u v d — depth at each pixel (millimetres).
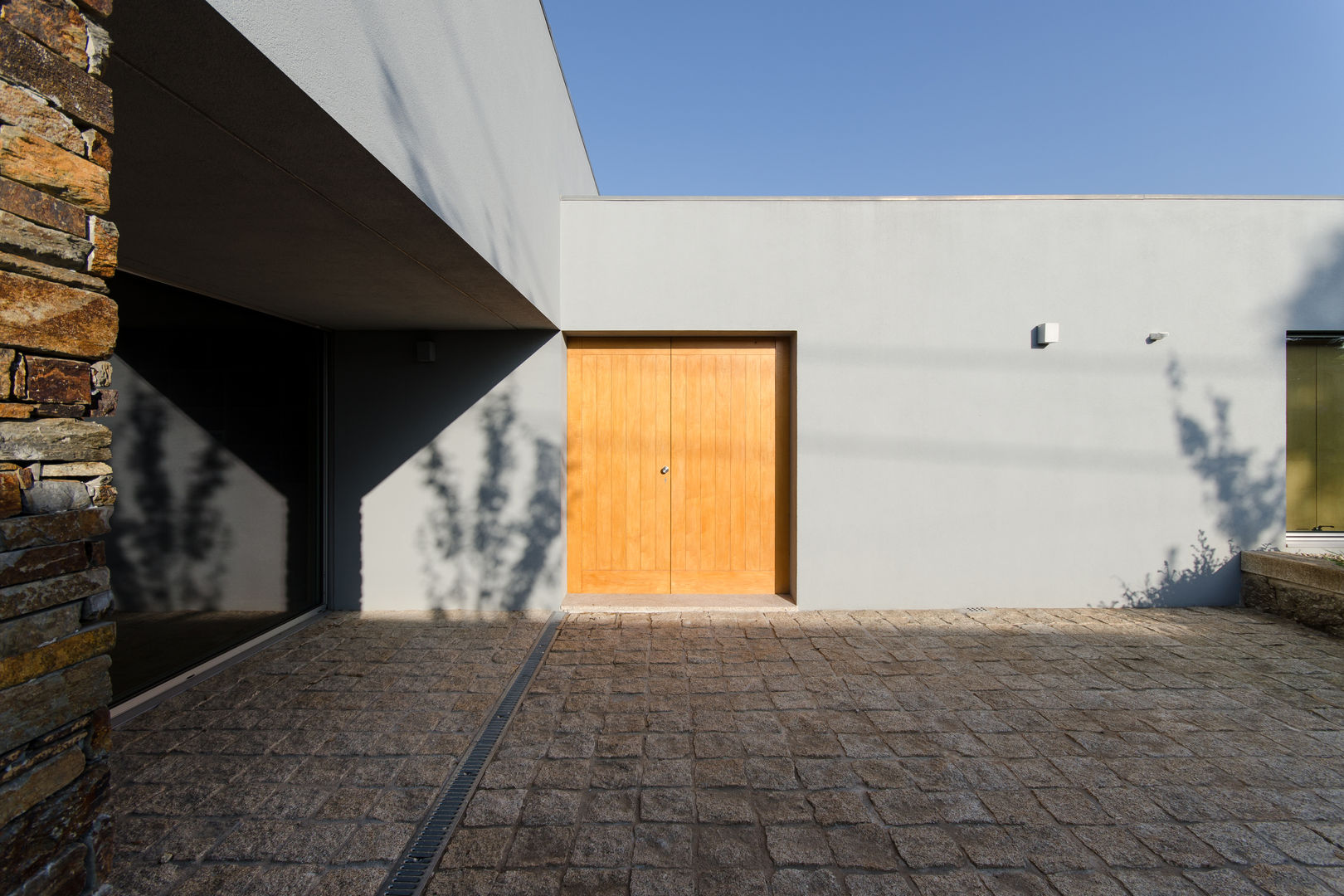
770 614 4590
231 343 3967
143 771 2477
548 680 3371
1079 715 2947
